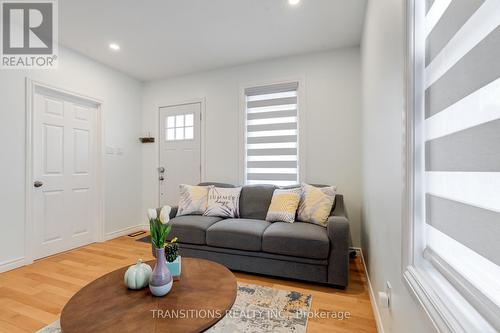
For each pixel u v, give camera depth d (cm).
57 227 297
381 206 154
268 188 299
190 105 382
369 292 198
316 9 233
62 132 305
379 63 159
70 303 113
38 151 279
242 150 346
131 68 365
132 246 324
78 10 233
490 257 54
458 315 60
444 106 75
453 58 69
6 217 246
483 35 56
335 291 204
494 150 53
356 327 158
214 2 223
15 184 253
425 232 89
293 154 325
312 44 296
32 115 269
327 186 276
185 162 386
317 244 206
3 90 246
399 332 108
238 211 296
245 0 221
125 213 383
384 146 143
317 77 313
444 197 75
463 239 65
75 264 263
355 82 298
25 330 157
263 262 227
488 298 55
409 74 91
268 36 280
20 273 239
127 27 262
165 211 130
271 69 334
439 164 78
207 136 370
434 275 82
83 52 317
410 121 91
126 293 122
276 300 189
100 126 346
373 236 187
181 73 382
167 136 398
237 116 352
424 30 89
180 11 236
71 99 315
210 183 341
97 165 346
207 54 321
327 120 308
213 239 243
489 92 54
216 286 130
